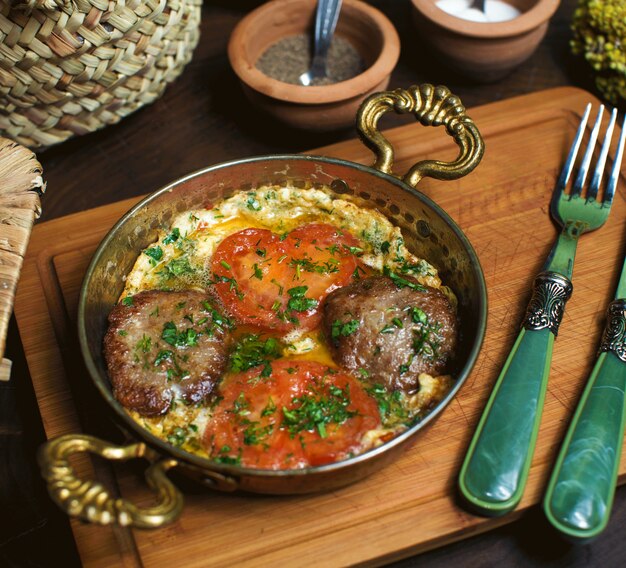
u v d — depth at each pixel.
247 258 0.53
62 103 0.60
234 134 0.67
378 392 0.49
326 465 0.43
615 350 0.51
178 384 0.49
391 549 0.47
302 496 0.48
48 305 0.56
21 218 0.49
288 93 0.61
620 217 0.58
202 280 0.54
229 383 0.50
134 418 0.49
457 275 0.52
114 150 0.66
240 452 0.47
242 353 0.51
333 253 0.53
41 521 0.52
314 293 0.52
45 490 0.53
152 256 0.53
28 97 0.58
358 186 0.54
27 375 0.56
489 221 0.58
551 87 0.69
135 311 0.51
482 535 0.50
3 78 0.56
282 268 0.53
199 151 0.66
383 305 0.50
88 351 0.46
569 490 0.46
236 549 0.47
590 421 0.48
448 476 0.49
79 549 0.47
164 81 0.64
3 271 0.48
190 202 0.54
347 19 0.67
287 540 0.47
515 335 0.53
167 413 0.49
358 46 0.67
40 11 0.54
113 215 0.59
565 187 0.59
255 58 0.67
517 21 0.63
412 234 0.54
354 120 0.63
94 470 0.50
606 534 0.50
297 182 0.55
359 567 0.47
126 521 0.41
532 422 0.48
